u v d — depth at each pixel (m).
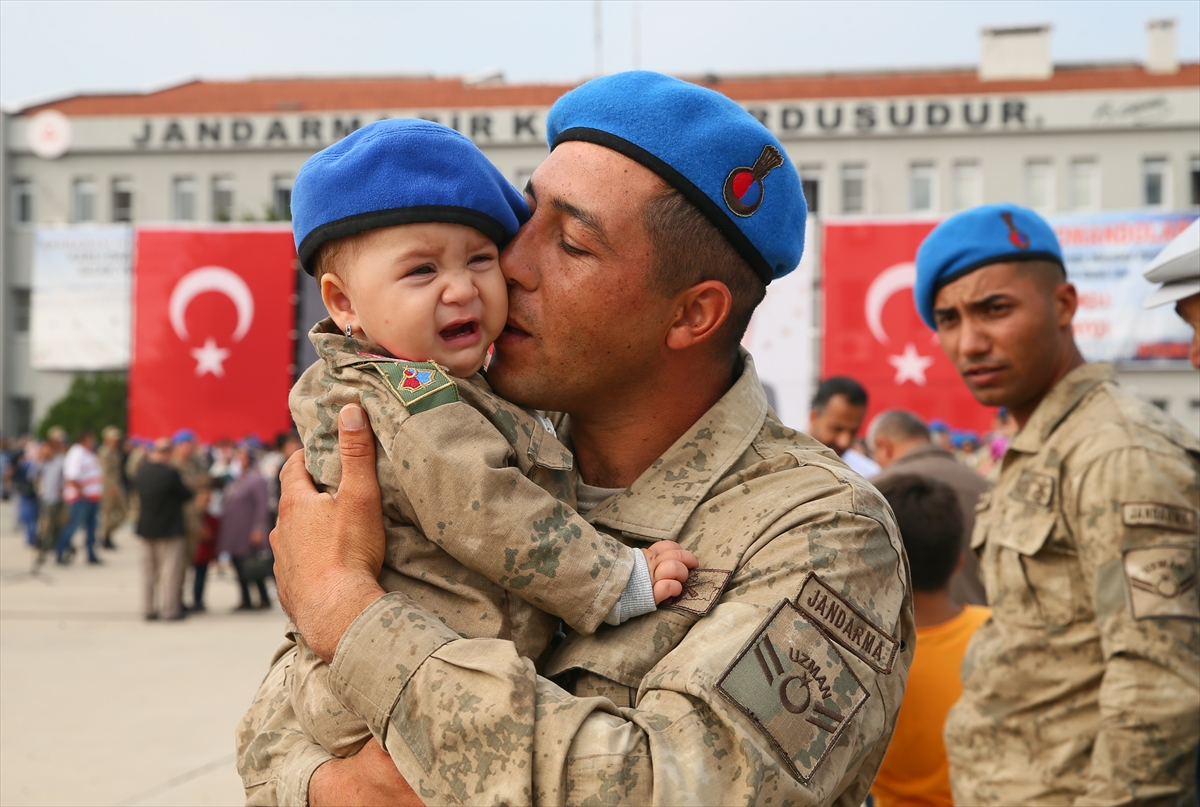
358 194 1.39
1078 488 2.37
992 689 2.49
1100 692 2.25
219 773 5.10
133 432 9.83
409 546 1.29
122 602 11.05
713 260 1.41
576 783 1.08
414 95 34.16
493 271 1.43
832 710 1.19
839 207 30.95
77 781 4.97
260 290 9.82
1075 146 30.45
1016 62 32.50
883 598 1.31
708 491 1.41
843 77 34.12
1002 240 2.71
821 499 1.32
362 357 1.39
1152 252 11.65
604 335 1.40
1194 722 2.15
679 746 1.11
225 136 33.53
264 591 10.71
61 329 15.02
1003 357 2.70
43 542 14.52
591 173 1.39
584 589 1.24
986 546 2.61
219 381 9.81
